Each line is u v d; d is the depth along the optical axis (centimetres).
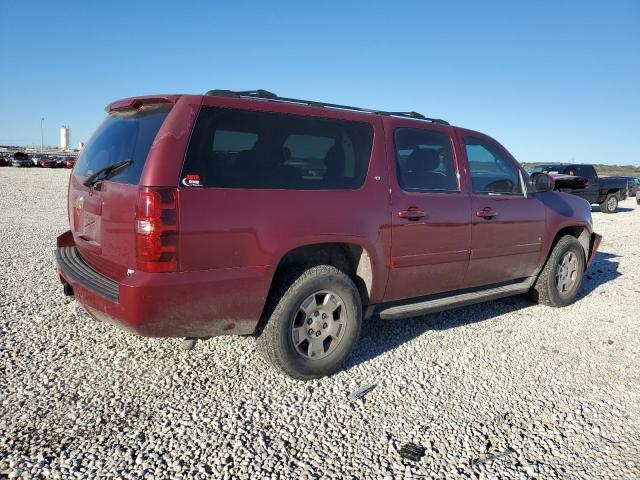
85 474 254
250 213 324
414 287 425
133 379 356
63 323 449
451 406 339
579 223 575
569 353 436
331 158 374
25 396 325
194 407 323
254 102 343
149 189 295
